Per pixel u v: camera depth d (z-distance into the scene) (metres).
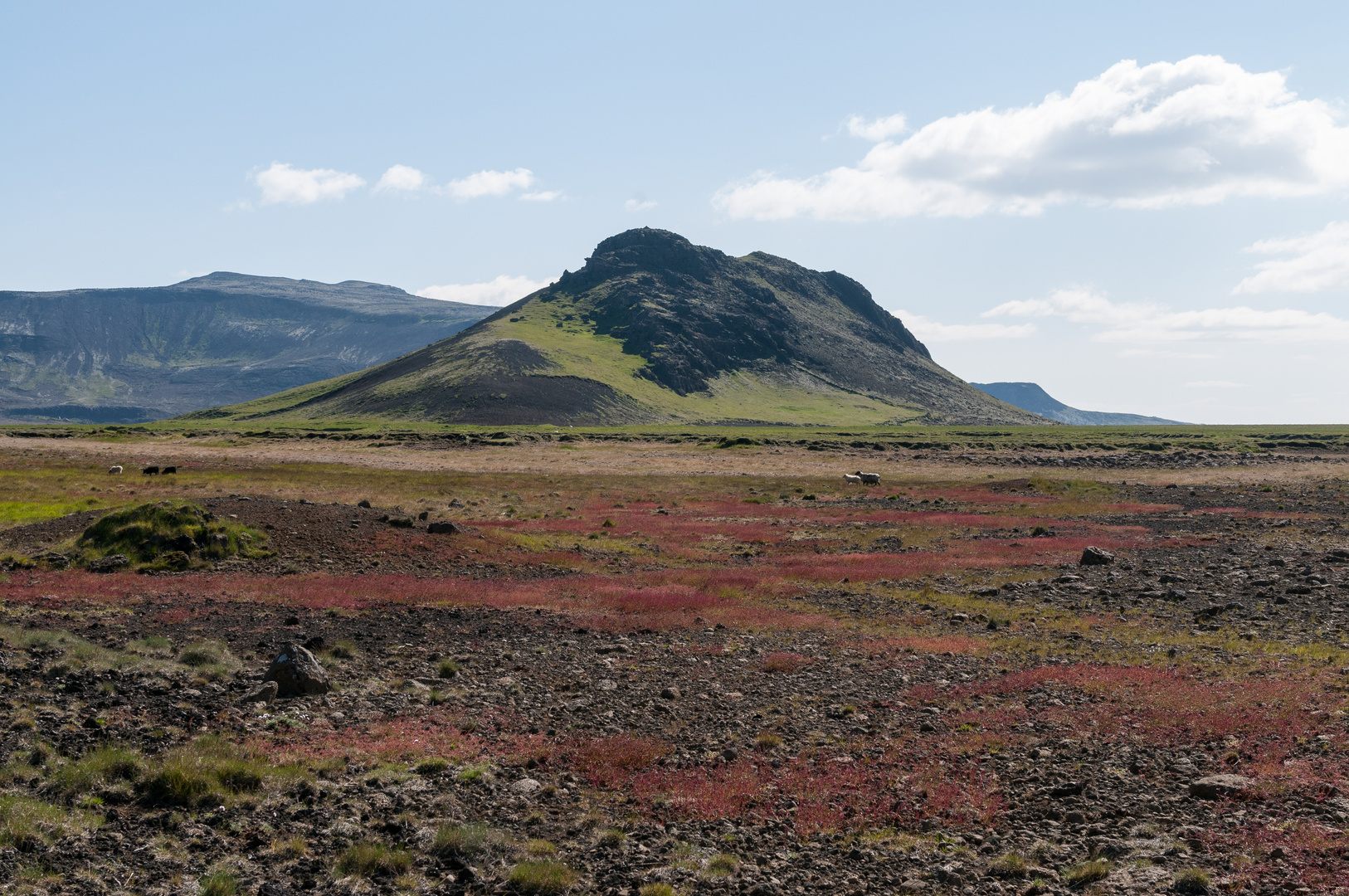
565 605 29.95
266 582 31.50
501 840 11.52
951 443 150.50
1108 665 21.12
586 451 134.25
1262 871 9.81
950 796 12.98
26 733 13.92
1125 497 73.19
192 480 73.50
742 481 87.69
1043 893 9.86
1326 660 20.45
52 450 109.88
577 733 16.45
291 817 12.00
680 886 10.33
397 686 19.36
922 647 23.84
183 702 16.73
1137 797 12.57
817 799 13.08
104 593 28.81
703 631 26.23
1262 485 82.44
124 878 9.92
